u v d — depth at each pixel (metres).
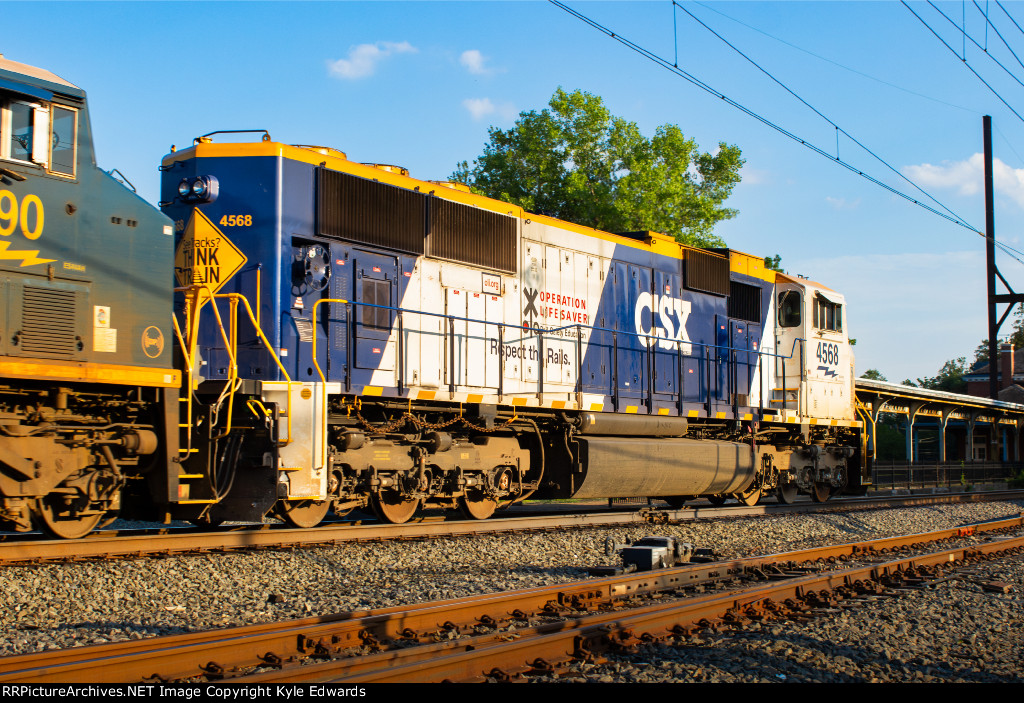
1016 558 11.24
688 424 15.84
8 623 6.19
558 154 36.59
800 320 18.12
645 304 15.17
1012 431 44.59
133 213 8.23
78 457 8.07
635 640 6.01
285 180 10.20
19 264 7.35
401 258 11.40
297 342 10.16
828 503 18.78
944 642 6.68
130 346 8.12
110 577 7.44
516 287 12.95
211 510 9.55
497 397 12.22
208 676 4.89
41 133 7.54
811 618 7.14
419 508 11.92
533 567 9.36
